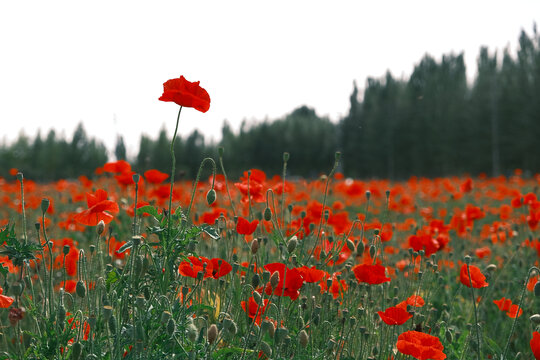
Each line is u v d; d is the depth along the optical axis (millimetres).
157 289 2354
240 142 83875
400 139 62375
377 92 65438
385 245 5820
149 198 5121
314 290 3100
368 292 3176
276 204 4828
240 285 3027
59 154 68625
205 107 2379
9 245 2352
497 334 4074
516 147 53531
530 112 53188
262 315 2439
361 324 3066
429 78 67125
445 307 3656
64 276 2529
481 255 5039
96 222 2598
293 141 81500
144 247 2471
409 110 62625
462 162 59688
